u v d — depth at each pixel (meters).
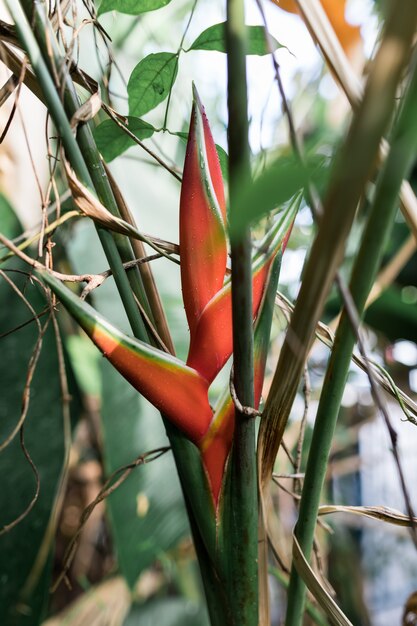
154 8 0.49
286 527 1.08
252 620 0.44
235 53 0.32
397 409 1.24
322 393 0.41
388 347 1.18
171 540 0.78
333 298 1.00
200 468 0.44
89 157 0.43
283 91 0.34
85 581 1.04
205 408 0.43
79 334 0.94
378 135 0.25
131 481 0.77
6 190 0.73
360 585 1.22
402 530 1.34
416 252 1.15
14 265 0.73
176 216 0.91
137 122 0.50
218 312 0.43
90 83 0.46
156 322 0.47
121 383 0.80
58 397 0.78
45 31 0.40
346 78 0.35
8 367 0.75
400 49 0.25
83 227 0.82
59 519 1.17
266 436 0.44
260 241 0.52
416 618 0.56
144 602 1.04
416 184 1.05
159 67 0.50
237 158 0.32
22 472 0.76
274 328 0.96
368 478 1.44
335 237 0.31
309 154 0.37
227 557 0.44
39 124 0.76
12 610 0.74
